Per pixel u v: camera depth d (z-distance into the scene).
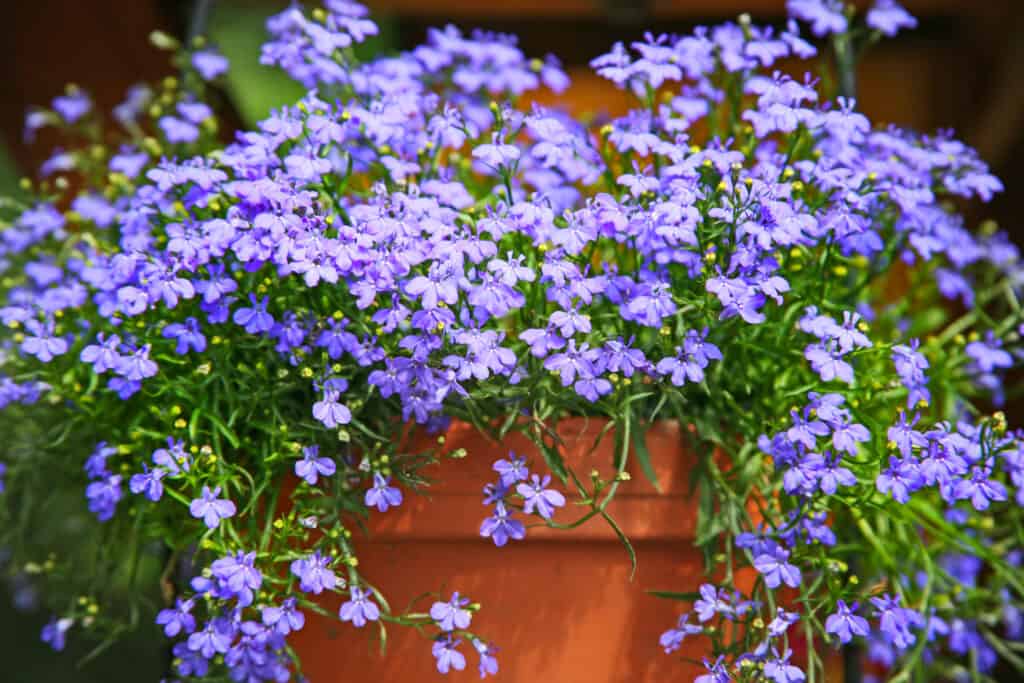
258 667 0.64
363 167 0.71
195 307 0.67
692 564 0.66
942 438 0.62
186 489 0.67
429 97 0.70
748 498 0.66
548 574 0.65
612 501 0.65
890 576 0.68
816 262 0.66
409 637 0.65
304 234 0.62
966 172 0.73
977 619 0.73
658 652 0.65
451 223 0.63
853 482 0.61
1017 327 0.75
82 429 0.70
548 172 0.71
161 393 0.65
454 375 0.61
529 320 0.65
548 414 0.64
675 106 0.70
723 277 0.62
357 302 0.62
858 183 0.68
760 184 0.63
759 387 0.67
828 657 0.69
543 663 0.65
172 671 0.66
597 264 0.70
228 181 0.69
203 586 0.61
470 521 0.65
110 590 0.72
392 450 0.64
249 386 0.66
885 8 0.73
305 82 0.72
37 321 0.68
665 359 0.62
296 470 0.62
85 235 0.70
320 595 0.66
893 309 0.76
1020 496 0.67
